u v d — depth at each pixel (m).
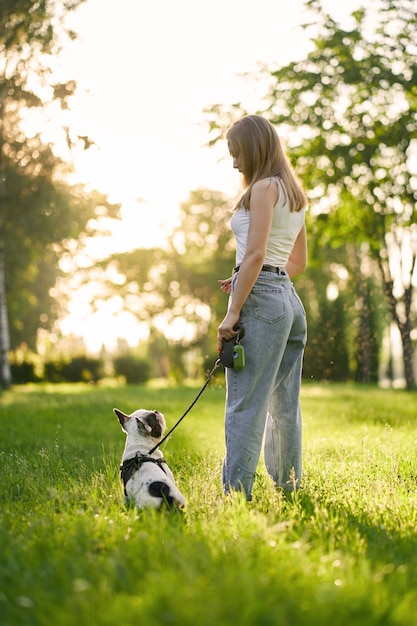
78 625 2.46
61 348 42.50
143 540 3.37
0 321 25.92
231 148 4.61
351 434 8.59
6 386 25.94
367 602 2.62
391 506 4.38
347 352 30.77
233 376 4.54
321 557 3.18
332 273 38.81
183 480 5.50
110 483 5.34
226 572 2.86
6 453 7.37
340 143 17.84
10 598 2.82
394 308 22.42
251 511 3.93
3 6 16.38
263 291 4.45
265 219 4.33
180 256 51.47
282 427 4.83
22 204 18.55
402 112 17.81
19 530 3.83
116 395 19.47
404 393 20.92
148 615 2.47
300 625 2.46
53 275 36.78
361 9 17.53
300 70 17.52
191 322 51.72
